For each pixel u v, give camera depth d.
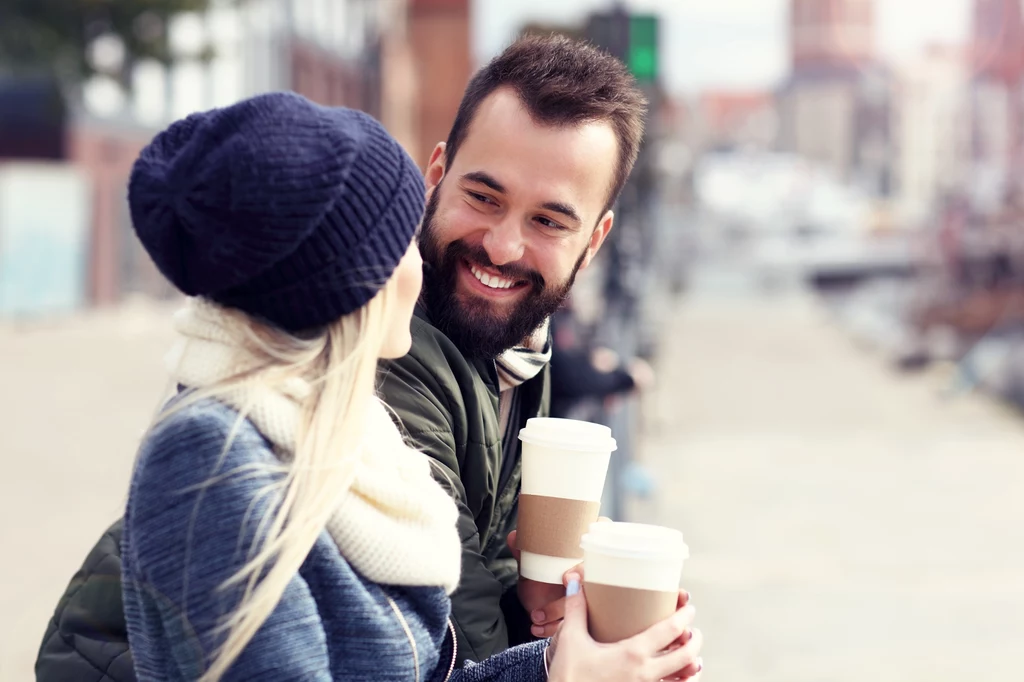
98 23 25.58
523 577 2.26
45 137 29.12
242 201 1.69
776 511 9.88
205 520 1.68
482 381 2.38
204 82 35.72
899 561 8.30
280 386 1.77
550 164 2.29
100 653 1.96
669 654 1.98
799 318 28.62
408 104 47.75
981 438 13.51
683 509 9.88
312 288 1.75
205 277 1.75
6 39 25.31
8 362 19.16
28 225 26.95
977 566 8.19
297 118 1.73
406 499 1.85
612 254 9.87
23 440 12.05
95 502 9.36
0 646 5.71
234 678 1.67
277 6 40.19
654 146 10.58
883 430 14.09
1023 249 17.31
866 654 6.35
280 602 1.71
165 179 1.75
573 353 5.21
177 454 1.71
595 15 8.75
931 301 18.50
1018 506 10.14
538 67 2.31
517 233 2.31
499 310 2.37
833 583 7.73
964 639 6.60
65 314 28.22
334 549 1.77
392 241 1.79
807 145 128.38
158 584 1.69
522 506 2.26
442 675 1.97
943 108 74.69
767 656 6.28
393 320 1.91
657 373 15.64
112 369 18.64
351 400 1.78
